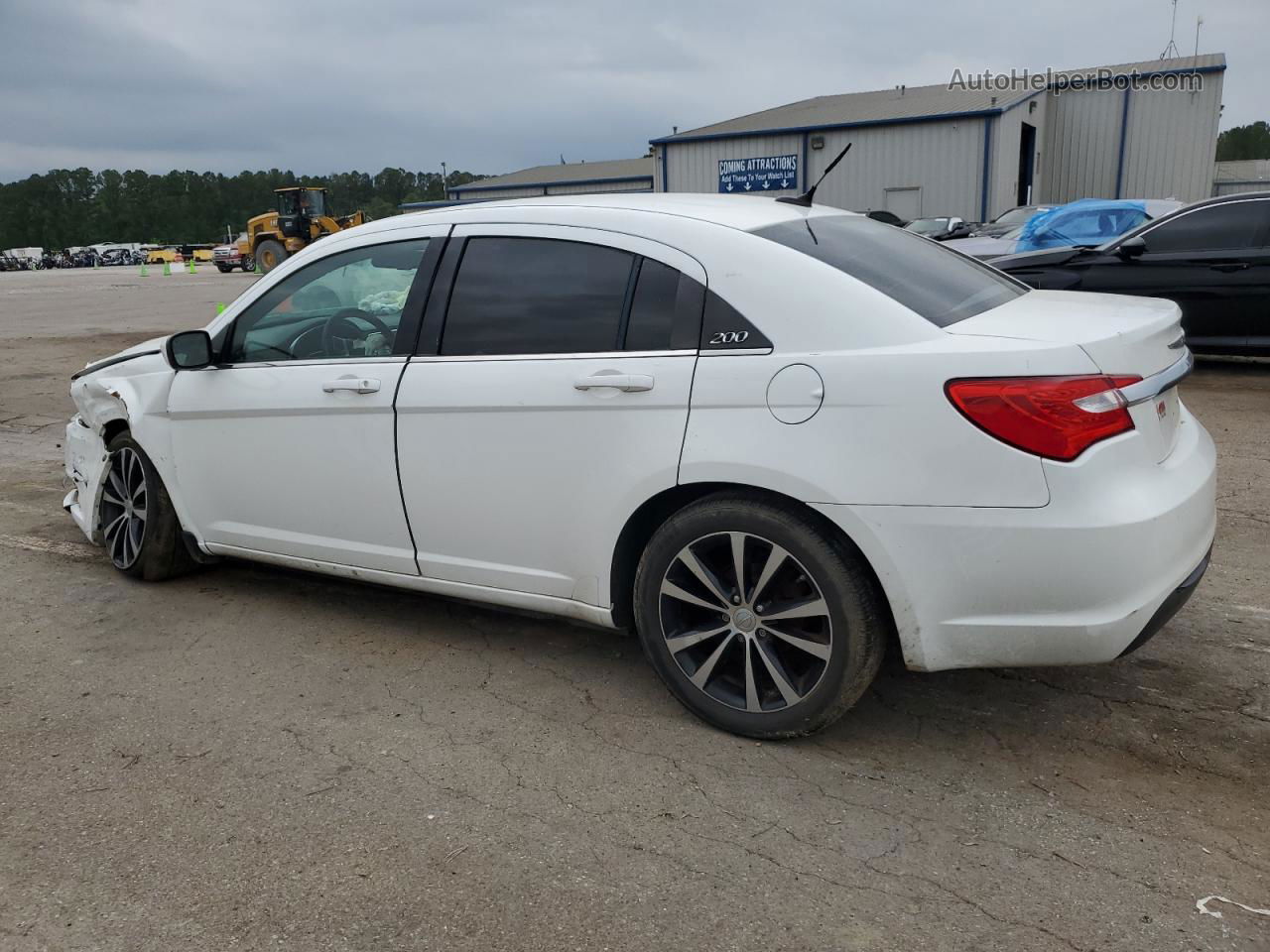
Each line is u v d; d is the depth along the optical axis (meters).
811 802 2.80
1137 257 9.05
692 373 2.98
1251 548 4.72
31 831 2.76
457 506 3.51
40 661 3.89
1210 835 2.59
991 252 13.84
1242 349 8.84
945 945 2.22
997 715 3.26
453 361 3.46
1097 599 2.63
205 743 3.23
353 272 3.80
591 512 3.22
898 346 2.76
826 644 2.91
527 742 3.19
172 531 4.59
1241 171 39.41
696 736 3.20
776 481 2.84
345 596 4.53
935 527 2.69
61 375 12.11
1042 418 2.59
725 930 2.30
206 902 2.45
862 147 27.16
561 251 3.34
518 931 2.32
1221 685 3.39
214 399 4.11
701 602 3.11
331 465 3.79
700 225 3.15
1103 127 29.31
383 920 2.37
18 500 6.33
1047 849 2.55
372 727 3.31
